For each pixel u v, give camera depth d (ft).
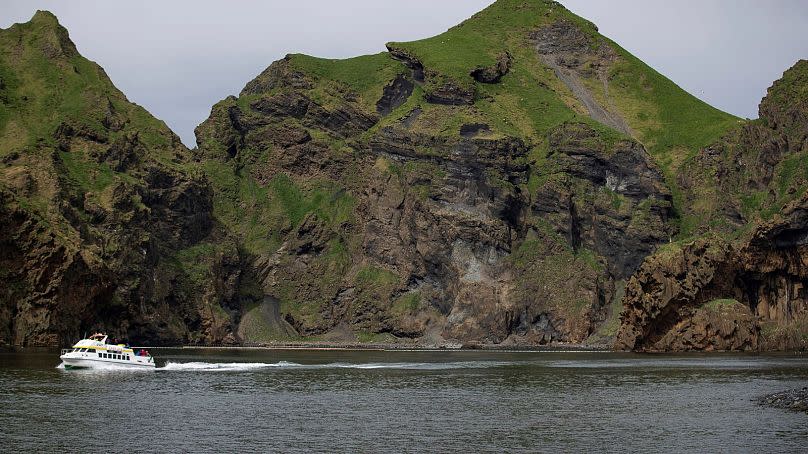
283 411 418.51
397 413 415.23
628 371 642.63
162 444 339.16
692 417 401.08
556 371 646.33
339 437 355.56
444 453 328.49
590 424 386.11
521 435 361.92
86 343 613.11
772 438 349.82
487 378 584.40
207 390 495.82
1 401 436.76
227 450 329.93
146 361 633.20
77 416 395.14
